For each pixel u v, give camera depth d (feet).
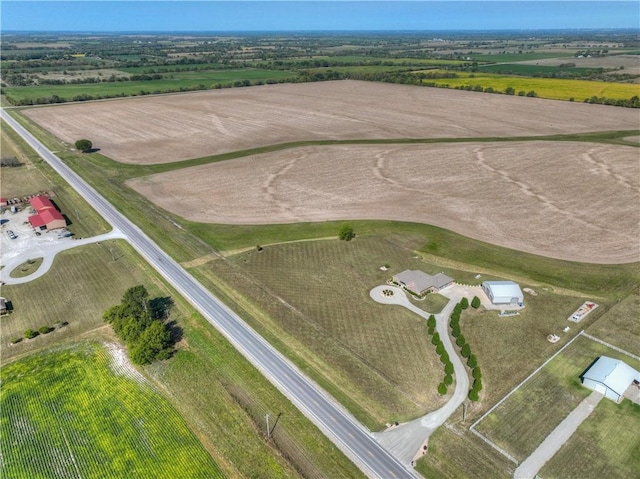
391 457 128.98
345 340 175.83
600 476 123.03
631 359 164.04
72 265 231.09
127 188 327.88
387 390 152.05
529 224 264.11
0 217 289.12
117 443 136.05
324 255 236.84
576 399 147.74
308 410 144.46
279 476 124.77
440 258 232.73
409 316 189.67
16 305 200.75
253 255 237.66
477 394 147.95
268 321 186.91
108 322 184.96
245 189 321.52
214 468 127.65
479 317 188.24
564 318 187.01
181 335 179.73
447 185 322.34
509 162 366.22
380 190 315.58
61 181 345.10
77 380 160.15
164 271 223.71
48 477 126.21
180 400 150.51
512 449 131.03
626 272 215.51
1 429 141.28
